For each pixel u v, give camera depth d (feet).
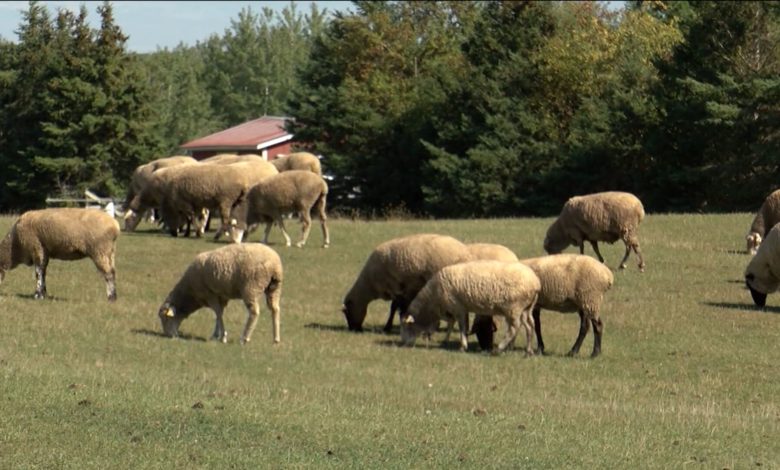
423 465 39.04
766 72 178.40
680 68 185.78
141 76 232.53
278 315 67.05
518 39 207.41
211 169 106.22
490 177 193.98
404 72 248.52
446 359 63.98
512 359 64.69
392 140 216.74
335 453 39.86
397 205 216.54
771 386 60.13
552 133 197.16
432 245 71.72
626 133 187.73
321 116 227.81
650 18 218.18
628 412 51.24
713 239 111.04
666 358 66.33
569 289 65.77
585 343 70.33
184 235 111.24
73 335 64.75
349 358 63.21
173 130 354.74
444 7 291.38
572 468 39.86
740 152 179.42
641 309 79.56
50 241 75.41
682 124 181.68
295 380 55.26
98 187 225.15
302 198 103.81
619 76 200.13
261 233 112.78
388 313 81.30
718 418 51.01
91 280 85.97
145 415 43.27
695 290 86.84
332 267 96.22
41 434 40.09
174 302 67.51
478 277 65.26
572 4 234.17
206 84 424.87
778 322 75.92
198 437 40.81
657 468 40.68
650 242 108.78
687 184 183.21
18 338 62.34
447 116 208.85
